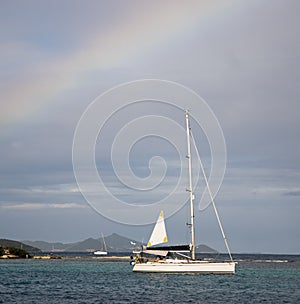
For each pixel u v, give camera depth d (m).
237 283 59.66
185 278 62.69
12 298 46.81
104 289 54.38
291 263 138.12
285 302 44.25
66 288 55.88
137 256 66.44
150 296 48.12
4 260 154.25
